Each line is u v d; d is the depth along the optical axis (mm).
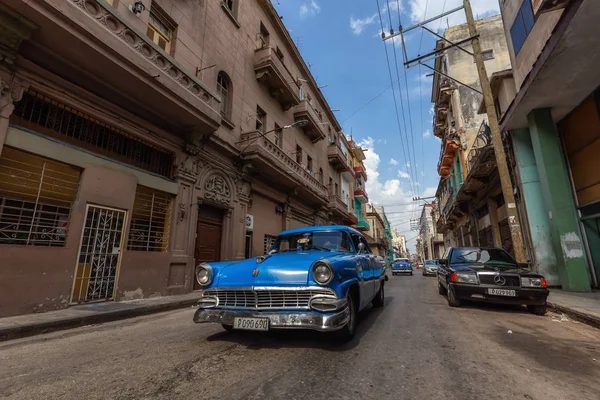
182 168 9430
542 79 7691
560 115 9312
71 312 5645
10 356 3484
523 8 8672
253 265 3809
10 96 5551
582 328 4746
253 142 12062
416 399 2322
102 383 2648
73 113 6852
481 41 20875
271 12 16031
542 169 8922
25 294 5418
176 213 9078
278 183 15000
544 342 3936
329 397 2342
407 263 26688
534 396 2396
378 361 3146
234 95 12430
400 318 5488
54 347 3855
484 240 18234
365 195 36312
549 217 8828
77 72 6570
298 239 5188
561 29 6203
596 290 8172
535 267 9758
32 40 5727
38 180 5934
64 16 5578
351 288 4031
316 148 21828
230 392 2428
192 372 2867
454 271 6609
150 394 2416
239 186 12320
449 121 23594
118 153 7859
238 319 3467
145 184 8117
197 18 10648
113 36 6457
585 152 8625
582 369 2977
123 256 7328
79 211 6426
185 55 9883
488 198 16078
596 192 8250
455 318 5492
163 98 7863
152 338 4227
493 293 5988
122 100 7590
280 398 2322
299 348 3584
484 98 9320
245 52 13578
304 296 3395
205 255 10539
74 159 6430
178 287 8828
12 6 5125
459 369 2941
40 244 5891
